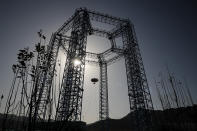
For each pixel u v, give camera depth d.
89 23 29.23
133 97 25.92
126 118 47.12
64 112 19.22
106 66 39.59
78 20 26.88
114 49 35.41
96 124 45.44
